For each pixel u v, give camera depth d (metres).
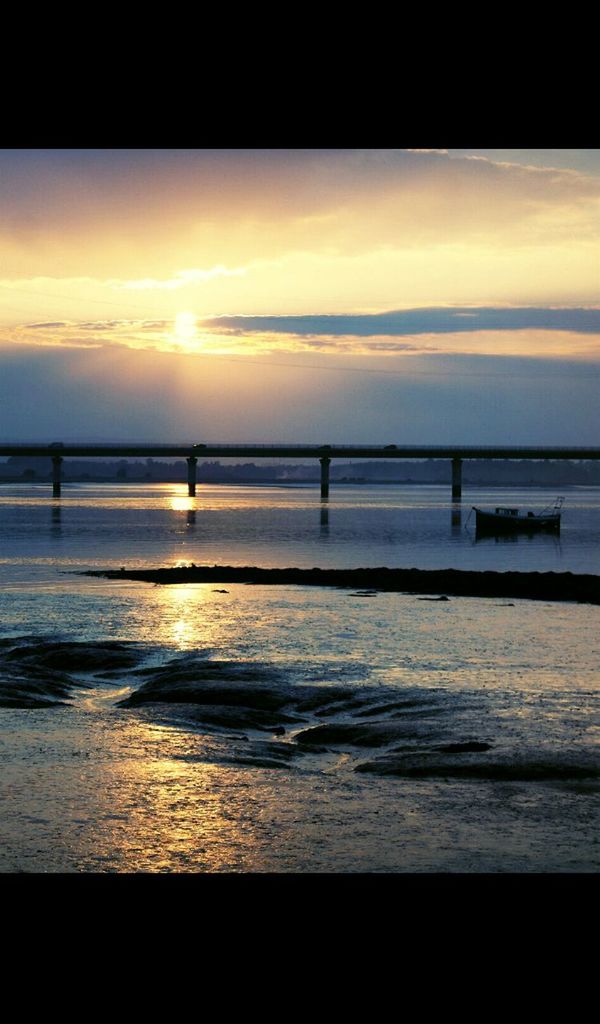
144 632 35.56
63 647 30.33
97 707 23.61
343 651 31.62
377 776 17.78
